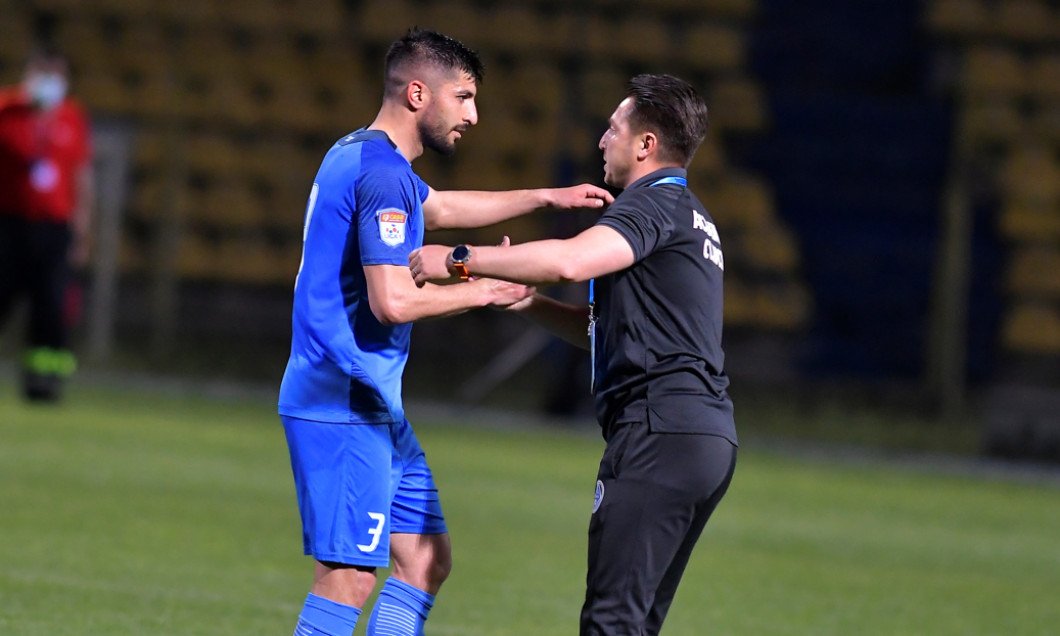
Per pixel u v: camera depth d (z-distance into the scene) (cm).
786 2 7000
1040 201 6238
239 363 5809
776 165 6550
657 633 1491
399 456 1545
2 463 3206
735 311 5953
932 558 2992
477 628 2014
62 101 3884
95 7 6806
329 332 1441
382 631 1546
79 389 4850
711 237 1441
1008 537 3381
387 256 1404
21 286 4028
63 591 2033
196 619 1927
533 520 3084
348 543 1439
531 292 1443
